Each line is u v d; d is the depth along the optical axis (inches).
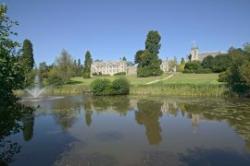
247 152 597.9
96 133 798.5
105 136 759.7
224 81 2289.6
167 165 518.9
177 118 1051.3
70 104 1571.1
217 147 639.1
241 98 1737.2
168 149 625.9
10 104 373.7
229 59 3280.0
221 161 541.3
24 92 2267.5
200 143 677.3
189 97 1884.8
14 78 358.0
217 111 1189.1
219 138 724.0
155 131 823.1
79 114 1179.3
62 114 1179.9
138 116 1112.2
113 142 692.7
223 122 944.3
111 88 2194.9
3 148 628.7
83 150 619.5
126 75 4229.8
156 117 1083.3
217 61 3383.4
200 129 843.4
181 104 1480.1
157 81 2800.2
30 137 747.4
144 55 3508.9
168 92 2114.9
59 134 788.6
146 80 2999.5
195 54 5216.5
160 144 670.5
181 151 609.3
